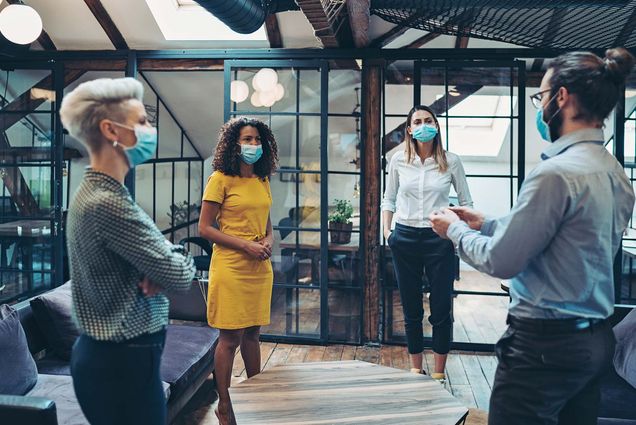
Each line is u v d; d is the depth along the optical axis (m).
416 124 3.88
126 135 1.88
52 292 3.49
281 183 5.22
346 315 5.22
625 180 1.90
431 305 4.02
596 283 1.84
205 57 5.34
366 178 5.17
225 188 3.42
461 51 4.98
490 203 7.68
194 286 4.87
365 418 2.54
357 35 4.63
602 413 2.82
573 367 1.84
